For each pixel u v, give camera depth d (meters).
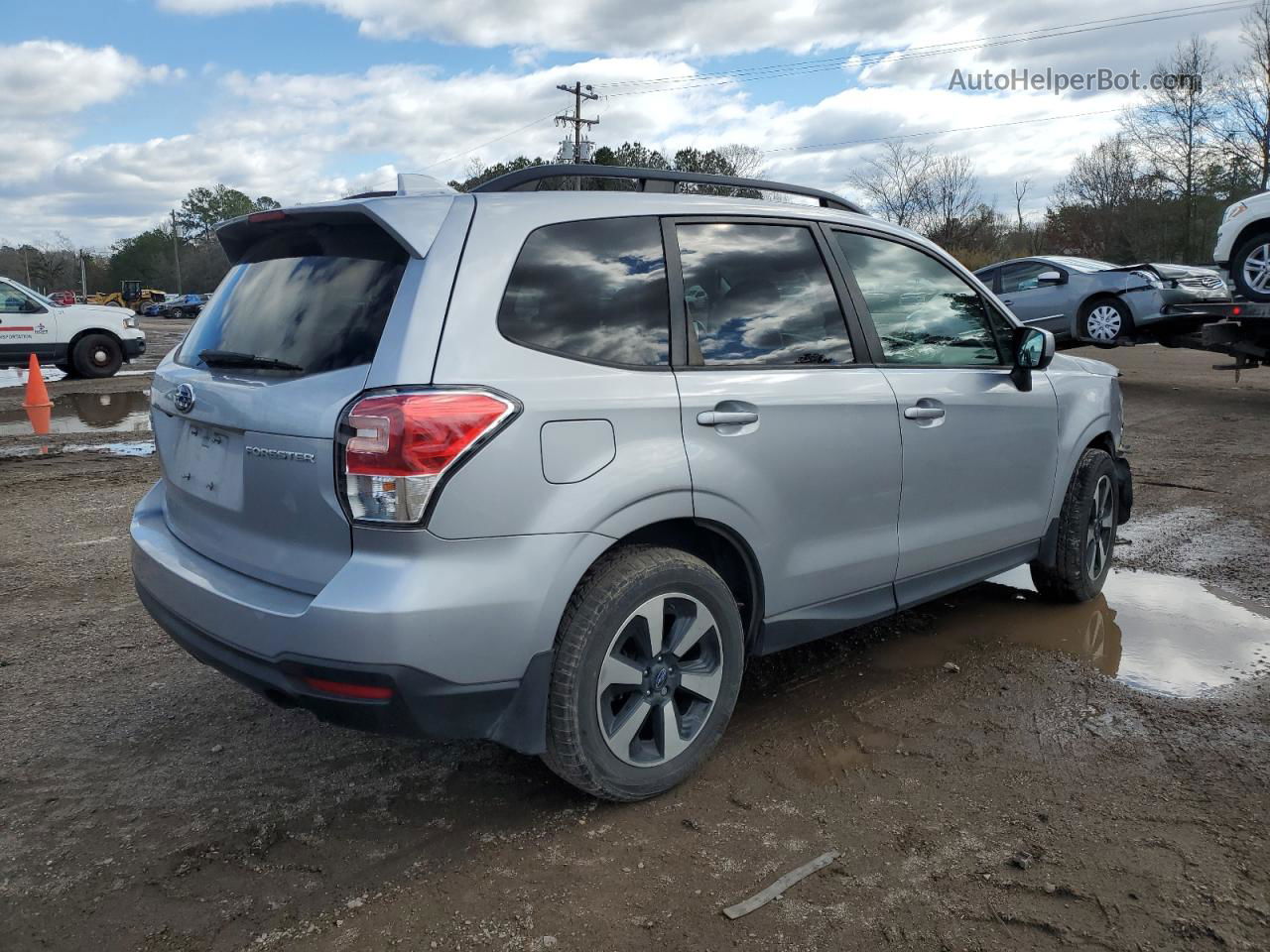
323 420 2.41
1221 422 10.20
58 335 16.27
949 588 3.84
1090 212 53.06
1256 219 10.39
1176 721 3.34
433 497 2.32
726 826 2.73
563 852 2.62
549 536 2.50
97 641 4.30
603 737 2.70
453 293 2.49
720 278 3.08
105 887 2.50
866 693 3.62
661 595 2.77
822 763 3.09
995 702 3.52
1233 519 6.15
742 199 3.28
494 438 2.40
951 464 3.68
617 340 2.77
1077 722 3.35
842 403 3.24
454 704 2.43
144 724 3.46
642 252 2.91
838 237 3.50
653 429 2.73
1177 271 12.75
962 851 2.58
